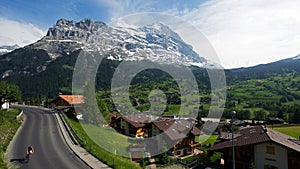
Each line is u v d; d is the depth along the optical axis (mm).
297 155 27438
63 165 18578
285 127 60062
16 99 54188
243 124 64938
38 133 29719
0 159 18500
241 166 31219
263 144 29406
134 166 21516
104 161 19781
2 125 28172
